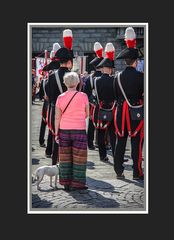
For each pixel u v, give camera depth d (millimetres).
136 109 7250
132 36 7246
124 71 7277
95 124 8523
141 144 7387
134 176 7434
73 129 6711
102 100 8289
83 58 14930
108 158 8953
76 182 6789
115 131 8094
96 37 17438
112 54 8242
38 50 17609
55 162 7879
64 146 6793
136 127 7277
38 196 6621
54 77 7672
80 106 6723
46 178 7590
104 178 7547
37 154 9156
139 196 6617
